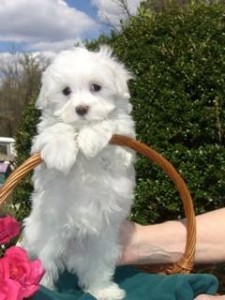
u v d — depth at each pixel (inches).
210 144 30.7
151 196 30.6
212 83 30.7
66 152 17.4
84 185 18.3
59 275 20.1
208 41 31.7
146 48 33.3
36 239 19.2
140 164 30.6
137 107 31.5
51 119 19.0
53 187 18.6
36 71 175.3
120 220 19.3
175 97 31.0
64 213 18.5
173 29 33.4
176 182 19.6
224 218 22.4
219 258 22.0
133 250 21.3
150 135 31.0
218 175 30.0
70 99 18.6
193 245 20.4
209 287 19.2
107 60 19.9
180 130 30.7
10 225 17.4
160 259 21.8
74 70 18.8
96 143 17.7
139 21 37.1
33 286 13.9
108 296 19.6
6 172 44.5
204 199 30.2
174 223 22.5
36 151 18.2
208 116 30.4
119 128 18.8
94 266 19.8
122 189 18.7
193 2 39.6
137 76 32.3
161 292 18.8
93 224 18.6
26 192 33.5
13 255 14.2
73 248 19.6
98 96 18.9
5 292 13.3
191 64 31.1
